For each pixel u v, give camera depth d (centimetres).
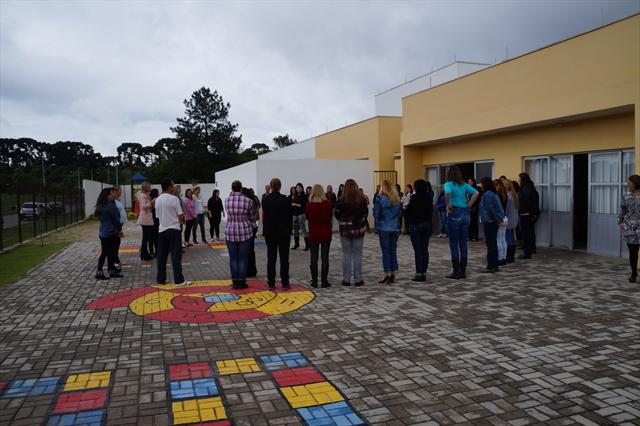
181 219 891
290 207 841
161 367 485
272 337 577
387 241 873
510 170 1412
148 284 898
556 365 476
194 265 1132
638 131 947
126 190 4703
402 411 388
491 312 669
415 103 1706
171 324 633
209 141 5950
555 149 1259
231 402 406
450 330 593
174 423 371
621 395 410
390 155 2069
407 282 884
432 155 1772
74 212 2791
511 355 505
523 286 824
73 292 830
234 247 840
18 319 662
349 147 2305
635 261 828
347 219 849
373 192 2031
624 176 1096
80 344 557
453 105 1509
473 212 1459
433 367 477
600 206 1155
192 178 5656
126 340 570
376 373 465
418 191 883
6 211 1786
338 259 1193
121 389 433
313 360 501
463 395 414
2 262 1202
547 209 1313
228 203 842
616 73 1007
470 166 1633
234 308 712
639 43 959
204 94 6041
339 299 760
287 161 1900
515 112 1262
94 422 372
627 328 586
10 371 477
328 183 1966
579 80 1091
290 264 1129
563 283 839
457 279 900
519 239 1334
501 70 1314
